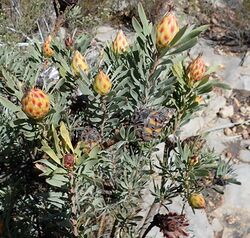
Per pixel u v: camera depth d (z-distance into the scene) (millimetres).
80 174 460
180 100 570
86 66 547
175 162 587
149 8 2113
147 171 617
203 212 1355
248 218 1383
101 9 2107
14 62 623
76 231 541
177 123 583
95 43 1898
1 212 642
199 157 623
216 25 2244
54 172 451
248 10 2270
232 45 2111
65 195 578
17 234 615
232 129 1716
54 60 609
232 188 1441
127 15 2195
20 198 637
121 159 603
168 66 571
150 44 509
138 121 511
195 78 551
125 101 513
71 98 553
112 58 577
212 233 1319
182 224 570
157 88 522
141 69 518
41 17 1812
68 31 1701
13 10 1797
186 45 484
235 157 1608
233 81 1893
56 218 606
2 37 1565
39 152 565
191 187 611
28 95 451
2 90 574
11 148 608
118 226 686
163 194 626
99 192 605
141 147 595
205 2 2369
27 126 492
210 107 1756
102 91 497
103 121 525
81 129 519
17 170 618
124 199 614
